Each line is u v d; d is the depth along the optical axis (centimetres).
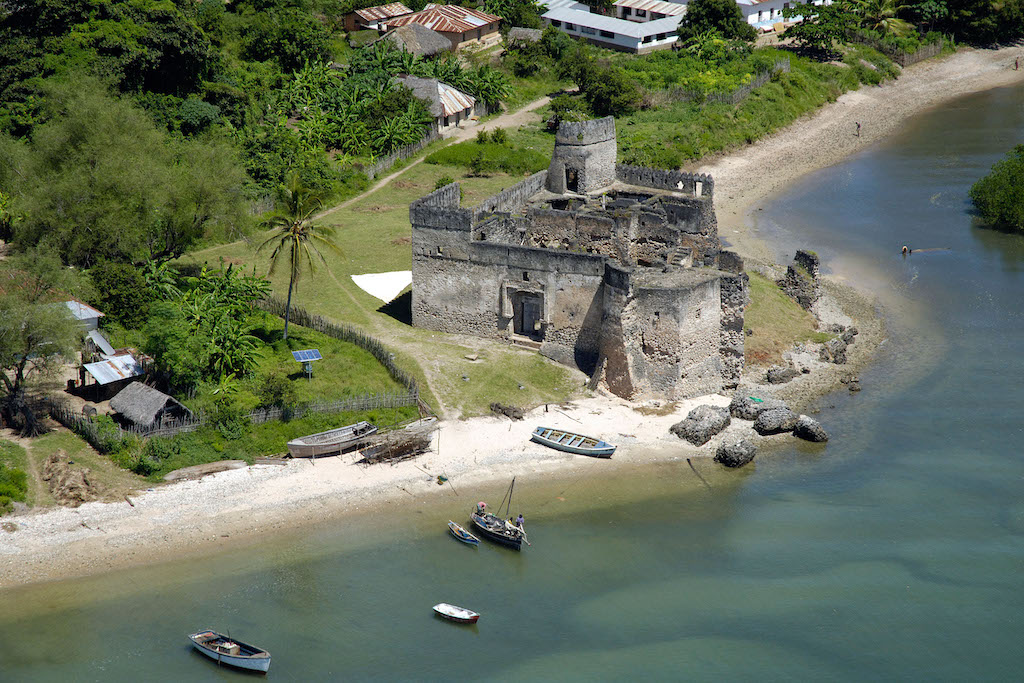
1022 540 7494
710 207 10906
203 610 6812
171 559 7244
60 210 9838
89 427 8081
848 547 7450
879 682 6244
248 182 13212
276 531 7538
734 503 7956
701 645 6544
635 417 8925
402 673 6294
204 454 8175
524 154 15038
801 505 7925
